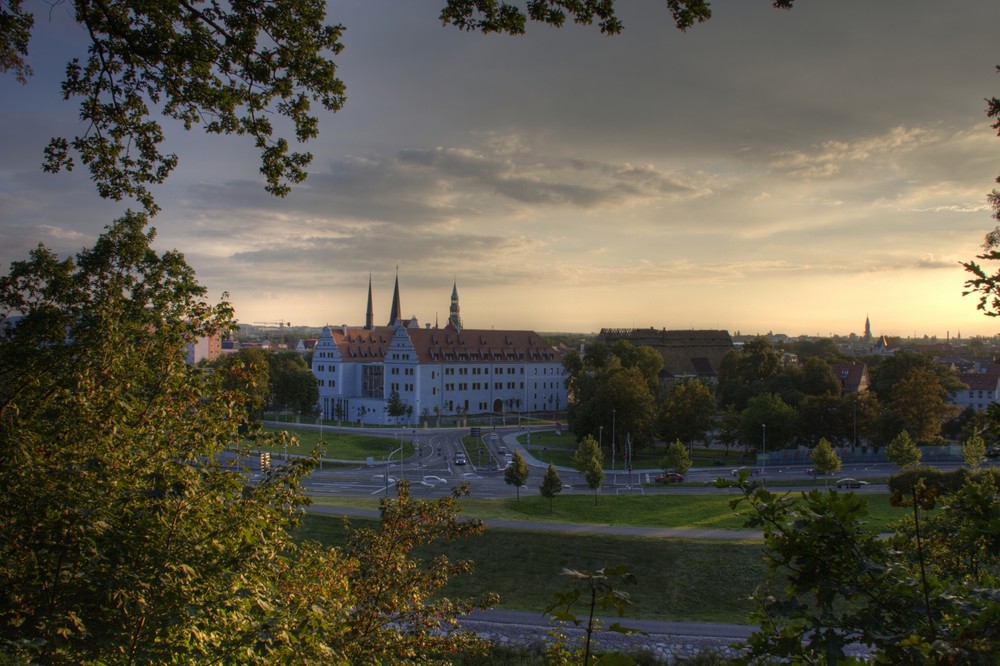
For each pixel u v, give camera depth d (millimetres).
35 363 14773
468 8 13992
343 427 139250
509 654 38719
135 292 18203
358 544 16312
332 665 12781
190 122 15789
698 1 13031
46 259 17719
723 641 42531
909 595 7316
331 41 15172
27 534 10961
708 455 109875
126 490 12203
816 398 104688
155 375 15188
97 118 15258
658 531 60125
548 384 179375
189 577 11258
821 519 7543
